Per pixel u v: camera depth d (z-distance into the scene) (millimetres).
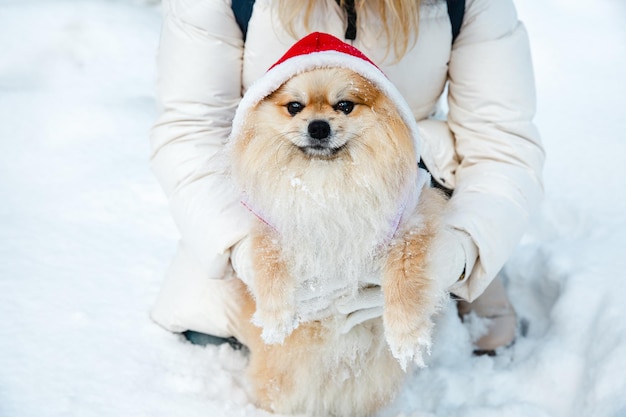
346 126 1790
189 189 2219
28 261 2844
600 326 2359
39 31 4660
